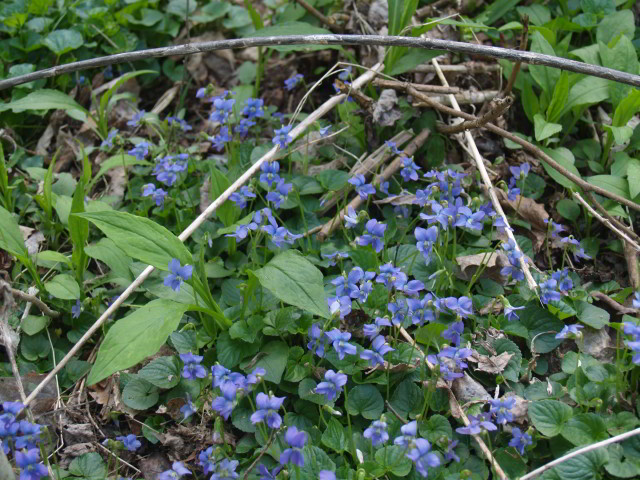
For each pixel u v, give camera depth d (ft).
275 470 3.17
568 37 4.12
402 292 3.52
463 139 3.99
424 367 3.36
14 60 4.41
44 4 4.47
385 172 3.87
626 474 3.12
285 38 3.67
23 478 3.04
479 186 3.83
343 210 3.74
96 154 4.22
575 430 3.20
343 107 4.06
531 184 3.91
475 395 3.34
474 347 3.45
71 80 4.43
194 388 3.42
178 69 4.50
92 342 3.61
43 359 3.58
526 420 3.30
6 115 4.27
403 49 4.00
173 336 3.46
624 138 3.81
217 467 3.13
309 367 3.38
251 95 4.26
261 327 3.43
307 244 3.76
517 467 3.21
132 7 4.50
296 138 3.96
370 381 3.35
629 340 3.29
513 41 4.21
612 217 3.70
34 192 4.01
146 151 3.87
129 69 4.49
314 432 3.30
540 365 3.45
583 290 3.59
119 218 3.30
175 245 3.34
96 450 3.37
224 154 4.17
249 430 3.30
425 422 3.28
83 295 3.67
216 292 3.68
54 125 4.32
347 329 3.49
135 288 3.54
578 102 3.92
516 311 3.52
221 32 4.58
